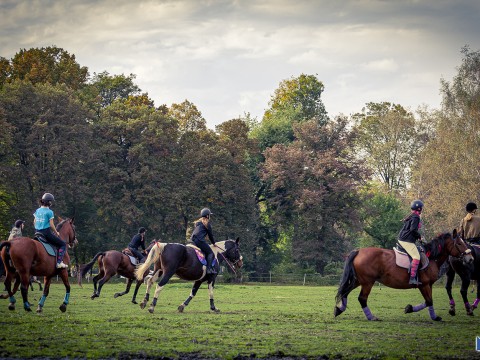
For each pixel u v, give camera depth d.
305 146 80.75
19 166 64.69
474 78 62.41
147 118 71.19
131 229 69.06
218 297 32.12
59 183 64.00
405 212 78.38
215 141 76.44
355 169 77.75
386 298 32.09
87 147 66.88
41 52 80.25
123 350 13.32
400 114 101.69
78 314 19.70
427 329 17.16
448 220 58.38
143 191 67.69
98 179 69.25
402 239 19.25
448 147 62.44
